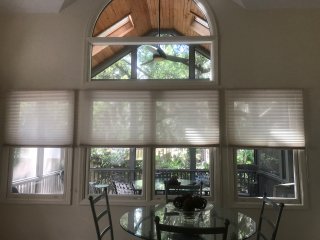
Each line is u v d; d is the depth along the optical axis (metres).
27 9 3.59
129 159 3.54
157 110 3.40
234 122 3.36
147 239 1.96
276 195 3.42
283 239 3.22
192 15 3.70
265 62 3.46
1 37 3.60
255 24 3.53
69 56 3.56
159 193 3.43
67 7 3.64
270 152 3.47
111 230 2.71
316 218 3.24
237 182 3.38
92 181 3.50
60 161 3.50
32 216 3.35
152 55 3.69
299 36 3.49
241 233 2.04
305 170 3.30
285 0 3.43
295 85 3.42
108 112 3.42
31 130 3.43
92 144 3.39
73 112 3.43
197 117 3.38
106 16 3.73
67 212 3.34
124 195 3.41
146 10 3.79
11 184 3.49
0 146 3.44
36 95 3.47
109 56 3.70
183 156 3.48
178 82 3.46
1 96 3.50
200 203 2.49
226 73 3.46
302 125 3.33
